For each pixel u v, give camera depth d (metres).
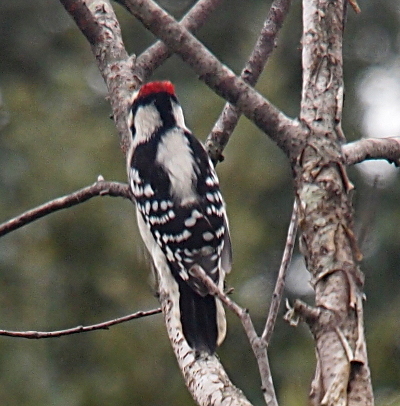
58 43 17.81
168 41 5.54
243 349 14.49
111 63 8.21
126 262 14.36
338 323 4.57
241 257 15.02
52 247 14.37
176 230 6.59
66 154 15.02
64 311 14.11
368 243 14.59
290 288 15.12
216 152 7.61
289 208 15.46
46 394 13.16
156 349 14.05
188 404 13.86
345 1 5.71
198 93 16.17
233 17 17.47
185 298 6.30
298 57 16.44
